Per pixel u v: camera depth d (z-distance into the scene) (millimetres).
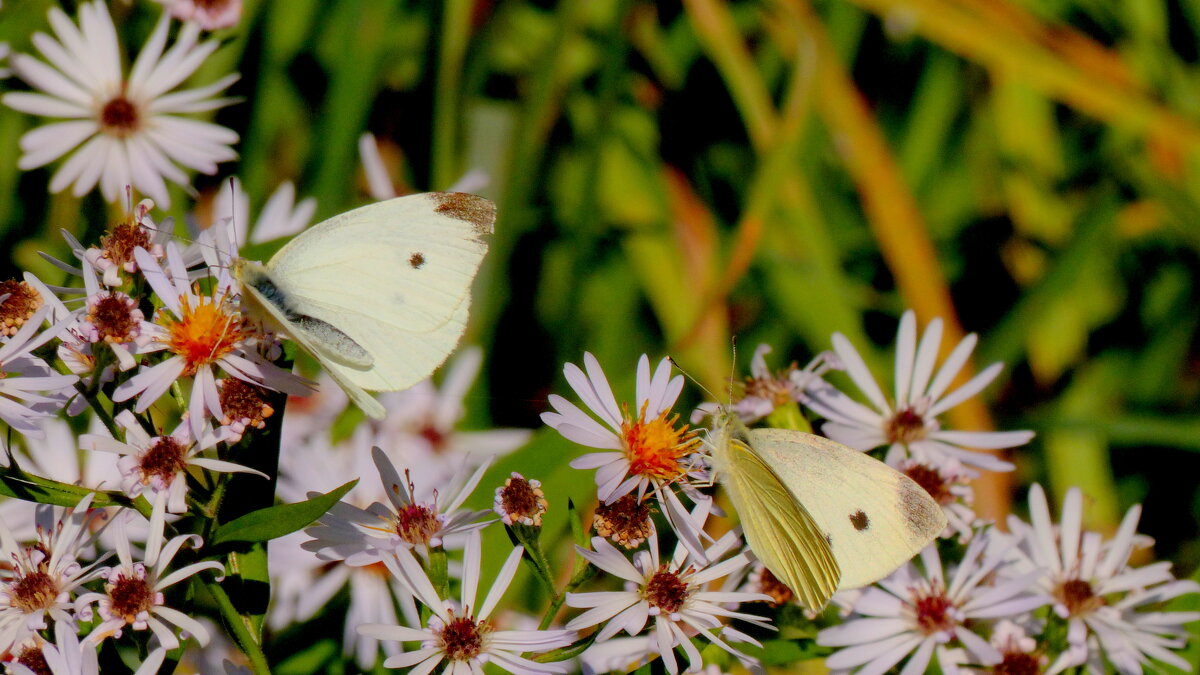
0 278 451
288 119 493
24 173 461
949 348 493
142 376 379
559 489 411
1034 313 507
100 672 378
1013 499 500
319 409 441
